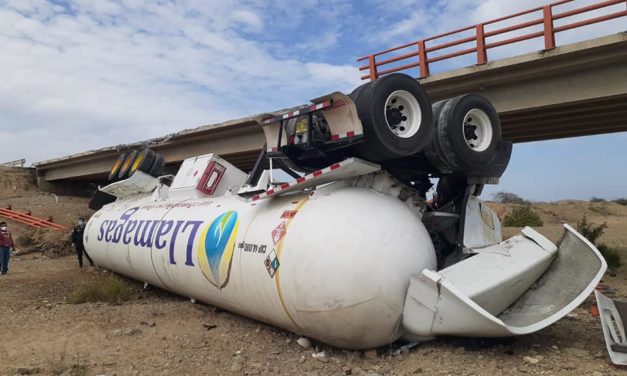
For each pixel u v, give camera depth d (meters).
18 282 11.80
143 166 10.17
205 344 5.84
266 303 5.48
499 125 5.56
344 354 5.12
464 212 5.54
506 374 4.08
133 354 5.54
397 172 5.50
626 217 37.00
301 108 5.33
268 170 6.57
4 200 39.56
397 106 5.06
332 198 5.21
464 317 4.27
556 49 12.55
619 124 15.95
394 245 4.73
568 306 4.62
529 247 5.25
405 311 4.65
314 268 4.79
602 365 4.25
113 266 10.40
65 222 29.19
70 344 6.05
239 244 5.91
